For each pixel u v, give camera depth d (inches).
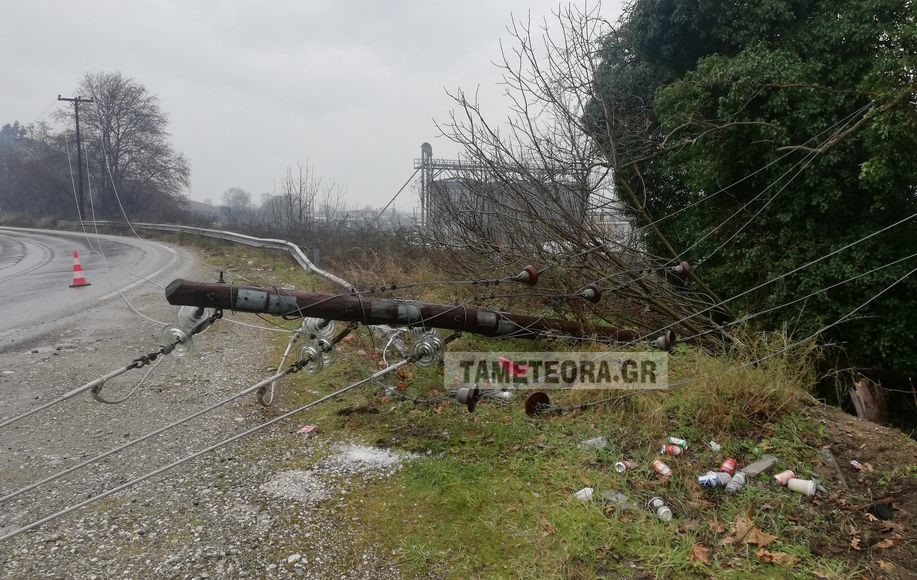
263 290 147.3
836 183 298.0
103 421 182.5
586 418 177.3
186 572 109.0
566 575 107.2
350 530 122.9
